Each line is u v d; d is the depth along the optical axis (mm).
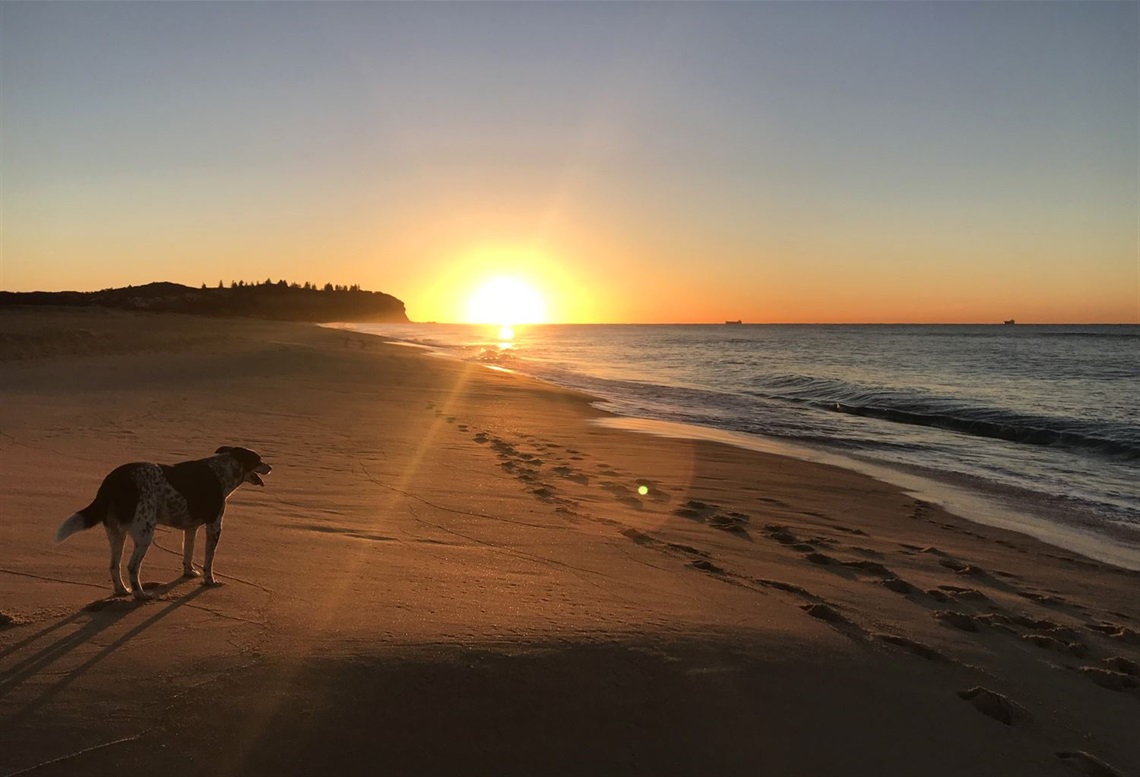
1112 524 11734
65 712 3391
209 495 5406
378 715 3500
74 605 4840
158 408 15797
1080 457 17906
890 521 11055
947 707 4293
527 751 3383
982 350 78188
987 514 12125
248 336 56312
